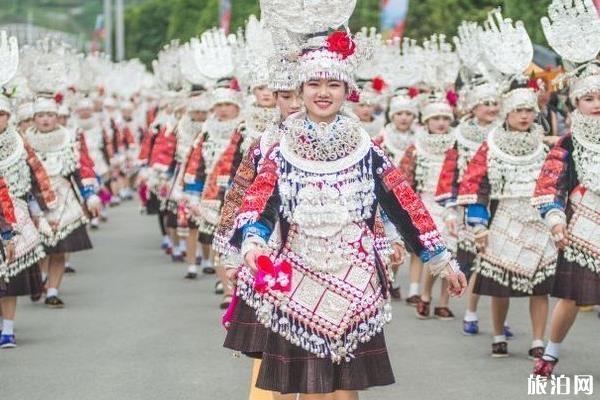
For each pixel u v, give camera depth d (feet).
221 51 56.95
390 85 62.18
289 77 29.27
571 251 37.68
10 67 47.21
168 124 74.49
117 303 57.21
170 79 82.43
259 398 31.35
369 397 37.19
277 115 36.35
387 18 87.66
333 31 27.25
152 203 78.64
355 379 26.12
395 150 61.77
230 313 29.37
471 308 48.19
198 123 67.46
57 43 59.77
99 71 111.55
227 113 56.80
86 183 56.13
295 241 26.21
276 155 26.35
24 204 48.11
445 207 47.34
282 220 26.27
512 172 42.09
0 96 47.57
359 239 26.21
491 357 43.37
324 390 25.86
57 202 55.88
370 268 26.30
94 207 56.03
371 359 26.40
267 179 26.17
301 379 26.05
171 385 39.19
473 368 41.45
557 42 38.29
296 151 26.16
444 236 53.67
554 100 55.93
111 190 113.60
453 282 26.66
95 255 78.28
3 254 43.29
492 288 42.47
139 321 51.78
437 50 65.05
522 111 41.93
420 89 61.77
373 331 26.25
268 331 26.48
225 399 37.27
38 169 48.80
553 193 37.29
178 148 68.08
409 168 55.62
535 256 42.14
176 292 60.90
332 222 25.93
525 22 69.92
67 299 58.70
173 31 215.31
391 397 37.19
